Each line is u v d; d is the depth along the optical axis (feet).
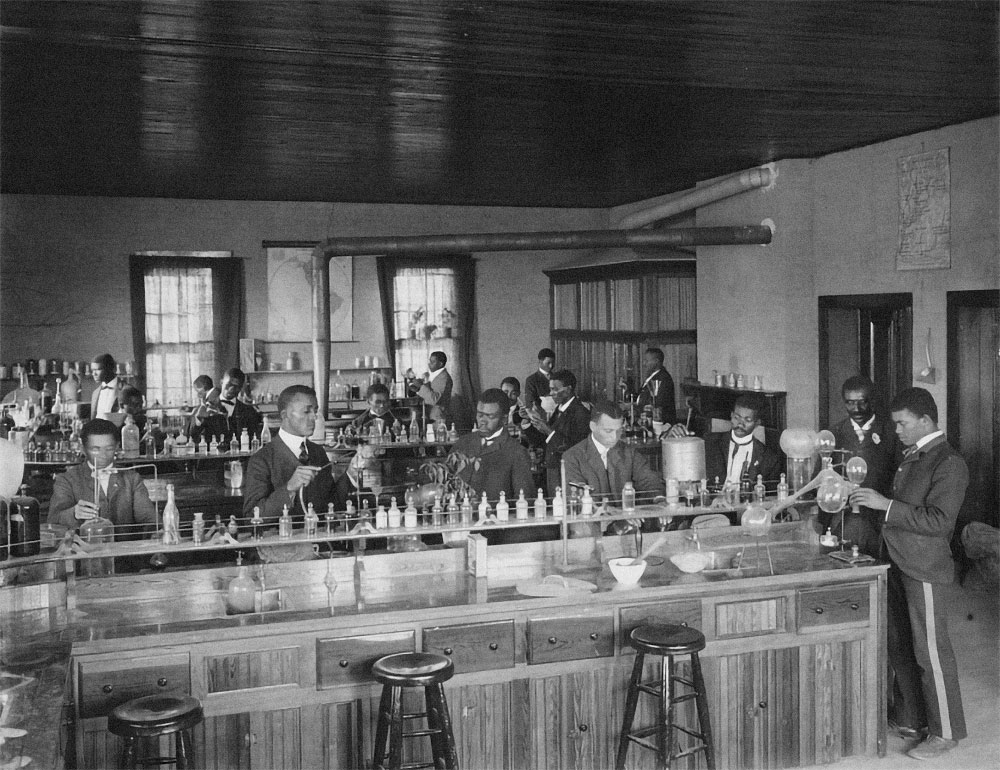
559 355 44.01
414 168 33.40
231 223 41.27
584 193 39.96
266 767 13.24
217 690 13.05
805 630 15.47
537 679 14.34
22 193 39.04
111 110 23.91
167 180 35.91
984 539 23.57
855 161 28.53
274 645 13.28
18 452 13.58
